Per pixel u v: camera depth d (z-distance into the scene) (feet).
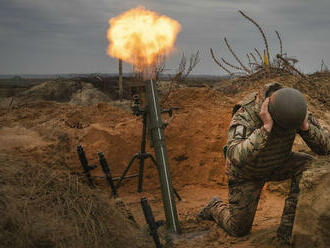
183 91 20.89
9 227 7.21
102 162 11.46
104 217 9.05
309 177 8.41
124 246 8.96
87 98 83.41
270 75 23.76
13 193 8.09
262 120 9.64
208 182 18.02
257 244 10.21
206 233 11.57
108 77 91.61
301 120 8.74
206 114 19.52
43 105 23.85
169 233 11.65
